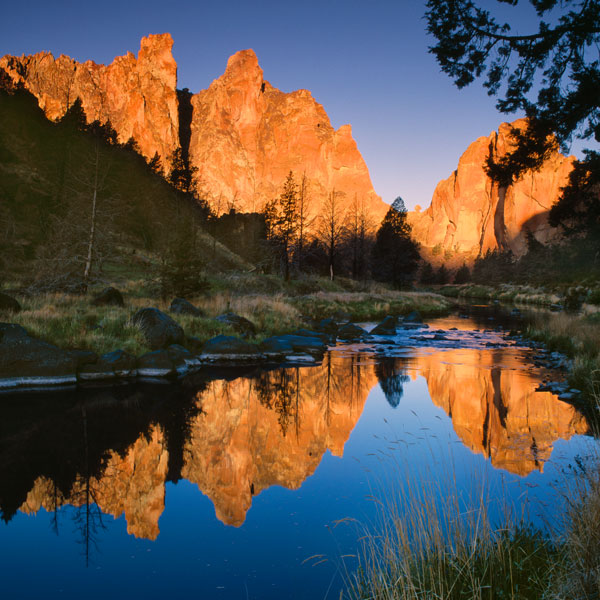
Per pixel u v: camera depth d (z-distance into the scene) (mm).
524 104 9367
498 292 81438
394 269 67375
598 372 9445
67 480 5312
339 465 5797
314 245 60750
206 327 15586
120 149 62094
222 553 3770
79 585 3330
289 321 20984
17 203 39875
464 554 3031
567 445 6332
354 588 3158
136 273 34188
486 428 7297
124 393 9375
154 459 6004
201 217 69562
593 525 2869
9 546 3951
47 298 16359
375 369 12938
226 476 5477
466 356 15578
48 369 9898
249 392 9883
